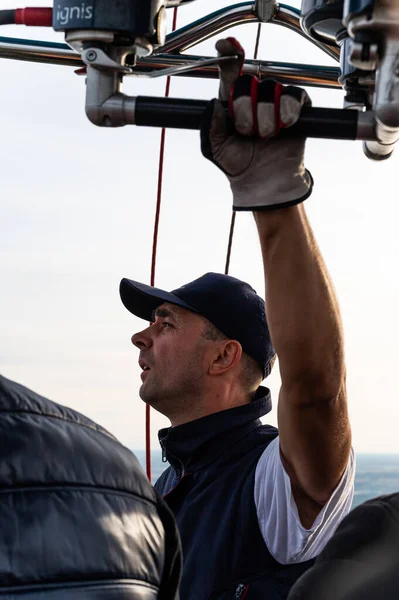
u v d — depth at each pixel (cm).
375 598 116
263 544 228
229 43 146
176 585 134
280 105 141
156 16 150
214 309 268
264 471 234
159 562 126
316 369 199
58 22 149
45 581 112
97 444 125
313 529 220
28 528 113
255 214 185
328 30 163
